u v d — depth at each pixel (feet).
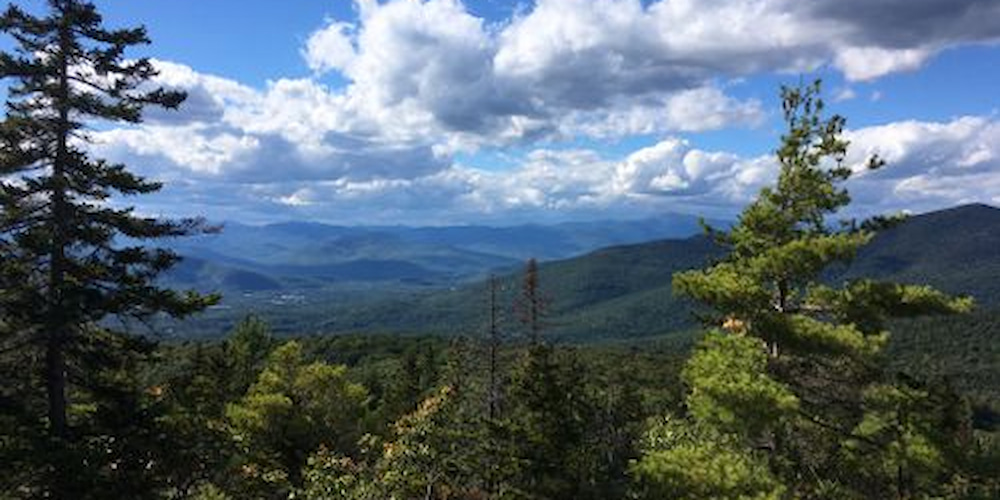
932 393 52.37
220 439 84.89
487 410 145.07
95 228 71.72
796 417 49.21
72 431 71.87
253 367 195.00
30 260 70.54
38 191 68.90
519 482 109.09
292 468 133.49
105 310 71.87
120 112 73.05
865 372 51.72
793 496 48.03
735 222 54.85
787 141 52.29
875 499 53.11
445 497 72.79
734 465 46.29
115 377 81.76
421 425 68.33
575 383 142.92
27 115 70.95
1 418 68.90
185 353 171.01
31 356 72.13
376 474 65.87
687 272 53.06
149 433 75.82
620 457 148.46
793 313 52.54
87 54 71.87
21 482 67.67
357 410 147.02
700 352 50.90
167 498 80.33
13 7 68.13
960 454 47.98
